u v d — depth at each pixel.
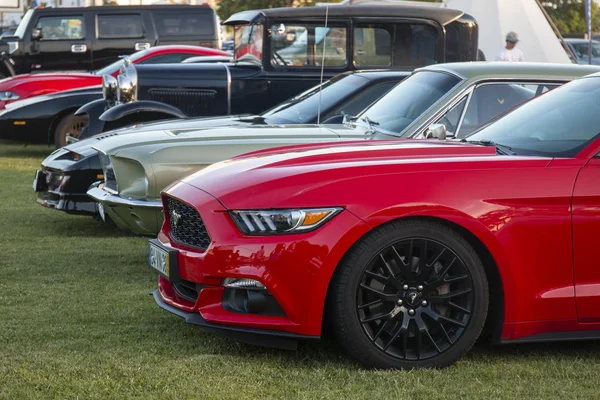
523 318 4.69
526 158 4.79
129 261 7.60
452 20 12.18
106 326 5.45
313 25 12.12
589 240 4.69
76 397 4.11
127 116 11.80
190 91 12.35
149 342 5.07
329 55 12.16
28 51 22.56
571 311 4.72
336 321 4.55
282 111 9.15
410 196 4.52
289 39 12.18
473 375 4.57
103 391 4.19
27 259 7.64
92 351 4.88
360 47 12.16
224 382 4.35
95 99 15.20
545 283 4.68
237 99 12.37
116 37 23.11
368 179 4.57
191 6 23.53
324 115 8.73
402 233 4.55
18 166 15.03
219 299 4.68
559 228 4.66
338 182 4.56
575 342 5.22
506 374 4.60
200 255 4.70
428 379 4.48
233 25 12.99
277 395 4.20
